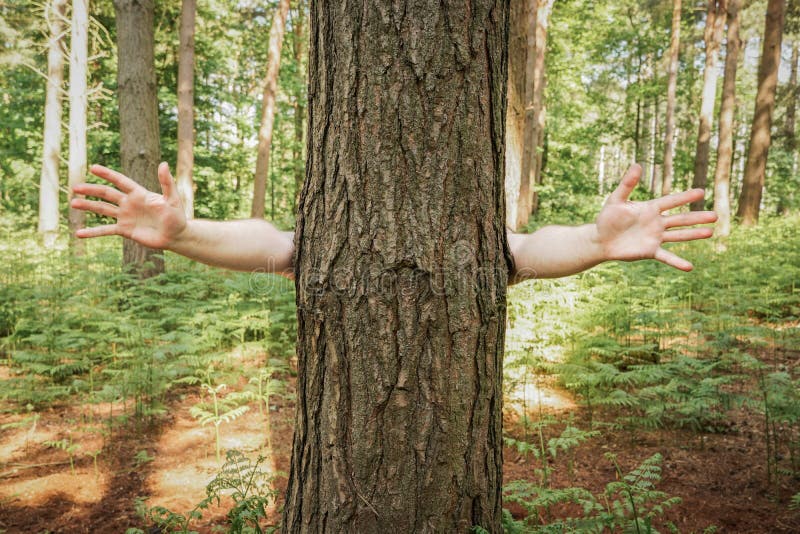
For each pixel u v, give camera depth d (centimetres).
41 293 627
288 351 596
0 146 1783
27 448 411
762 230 1248
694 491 345
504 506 323
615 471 374
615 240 161
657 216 158
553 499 259
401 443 158
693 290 754
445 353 158
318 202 162
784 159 2316
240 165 2050
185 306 582
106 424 454
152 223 158
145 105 761
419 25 149
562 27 2031
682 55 2495
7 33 1321
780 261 878
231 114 1967
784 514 316
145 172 764
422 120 151
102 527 308
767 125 1405
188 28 1043
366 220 154
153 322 530
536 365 456
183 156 1056
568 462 389
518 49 780
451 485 162
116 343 584
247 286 625
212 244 168
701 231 155
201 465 387
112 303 638
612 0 2280
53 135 1274
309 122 169
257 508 230
